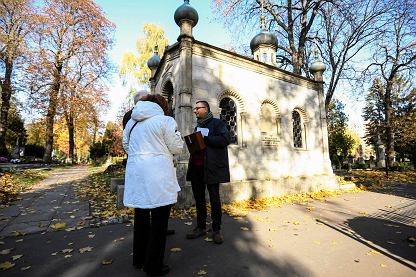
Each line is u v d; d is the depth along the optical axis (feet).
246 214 18.33
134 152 9.16
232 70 26.58
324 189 30.86
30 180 36.09
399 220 17.28
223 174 12.89
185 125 21.97
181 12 23.43
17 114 113.09
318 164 33.96
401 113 104.42
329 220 17.08
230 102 27.09
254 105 27.94
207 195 21.88
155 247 8.86
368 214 19.04
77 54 85.61
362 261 10.52
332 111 128.16
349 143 99.45
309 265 10.06
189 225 15.46
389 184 39.75
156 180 8.71
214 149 13.01
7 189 27.14
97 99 89.40
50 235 13.53
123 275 9.07
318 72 36.73
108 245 12.00
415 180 45.70
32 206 20.52
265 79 29.66
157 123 9.20
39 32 79.87
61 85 81.71
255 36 40.29
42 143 148.05
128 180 9.07
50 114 82.12
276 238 13.21
